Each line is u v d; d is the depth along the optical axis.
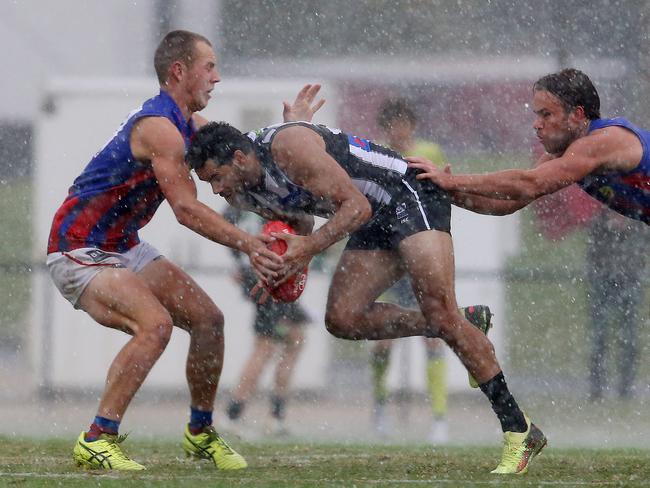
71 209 19.56
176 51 19.80
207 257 39.06
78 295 19.42
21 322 43.12
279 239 19.05
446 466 20.30
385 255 20.52
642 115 43.47
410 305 32.03
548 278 38.72
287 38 56.72
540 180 19.28
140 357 18.80
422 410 36.03
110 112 40.62
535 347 43.12
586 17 49.31
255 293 19.80
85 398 37.66
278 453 23.59
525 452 19.30
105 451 18.86
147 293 19.23
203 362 20.11
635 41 44.12
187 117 20.14
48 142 40.59
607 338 37.97
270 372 40.12
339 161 19.47
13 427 30.27
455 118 52.69
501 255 40.00
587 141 19.41
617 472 19.33
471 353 19.41
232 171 18.89
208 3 57.06
